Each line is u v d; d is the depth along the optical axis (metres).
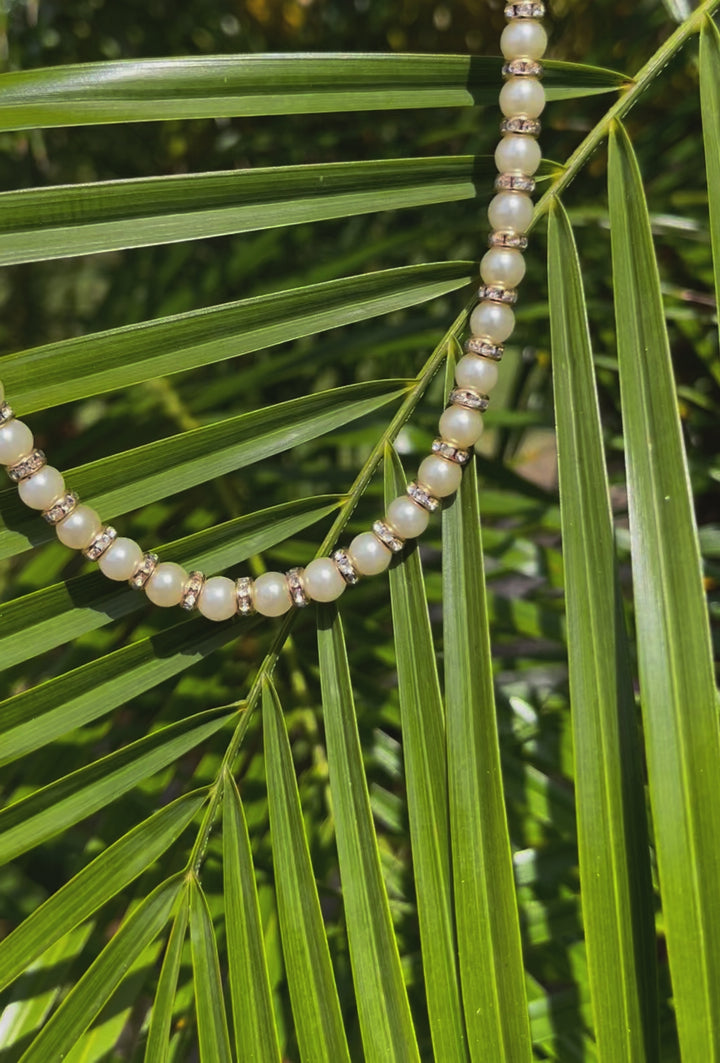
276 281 0.54
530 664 0.48
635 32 0.55
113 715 0.45
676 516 0.38
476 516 0.41
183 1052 0.43
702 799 0.37
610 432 0.54
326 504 0.41
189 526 0.49
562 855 0.45
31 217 0.38
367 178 0.40
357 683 0.47
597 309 0.52
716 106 0.39
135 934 0.40
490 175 0.41
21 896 0.55
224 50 0.63
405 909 0.45
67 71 0.38
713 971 0.36
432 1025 0.39
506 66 0.40
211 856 0.44
